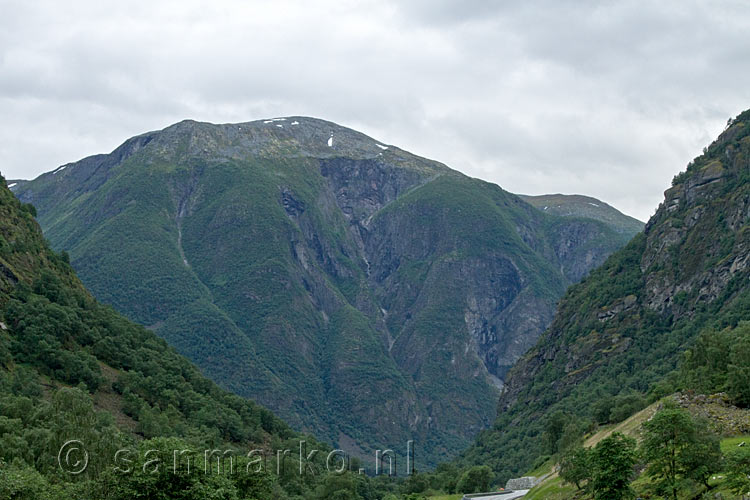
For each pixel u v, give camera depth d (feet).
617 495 379.55
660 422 373.40
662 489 366.43
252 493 422.41
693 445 364.58
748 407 461.37
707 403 476.13
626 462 381.40
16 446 433.89
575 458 474.08
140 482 341.41
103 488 359.46
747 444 393.09
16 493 352.08
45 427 485.97
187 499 343.05
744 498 326.65
